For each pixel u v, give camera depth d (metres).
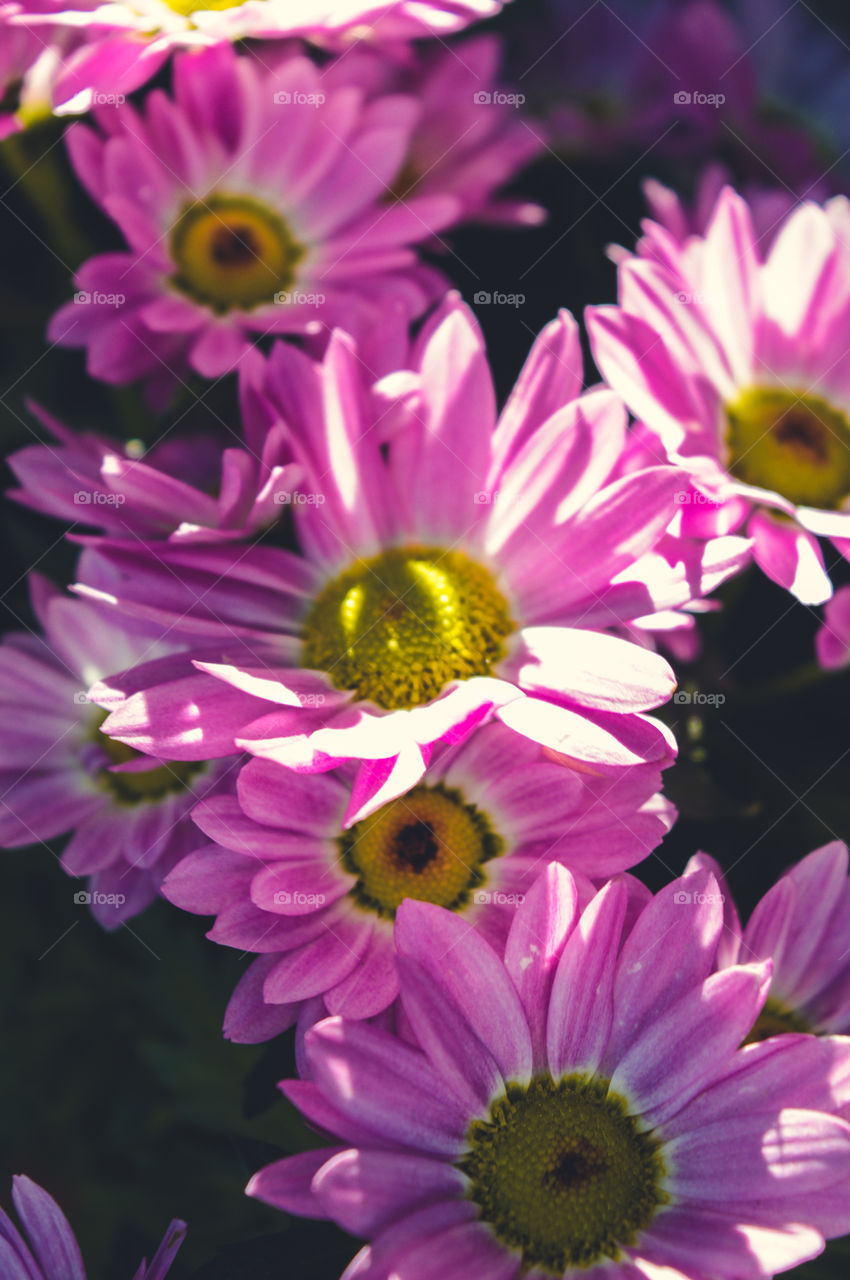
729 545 0.30
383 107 0.33
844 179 0.37
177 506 0.30
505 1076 0.29
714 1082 0.29
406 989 0.28
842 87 0.38
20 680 0.32
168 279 0.33
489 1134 0.28
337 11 0.31
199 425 0.32
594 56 0.36
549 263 0.34
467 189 0.34
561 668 0.30
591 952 0.28
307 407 0.30
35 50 0.32
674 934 0.29
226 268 0.33
